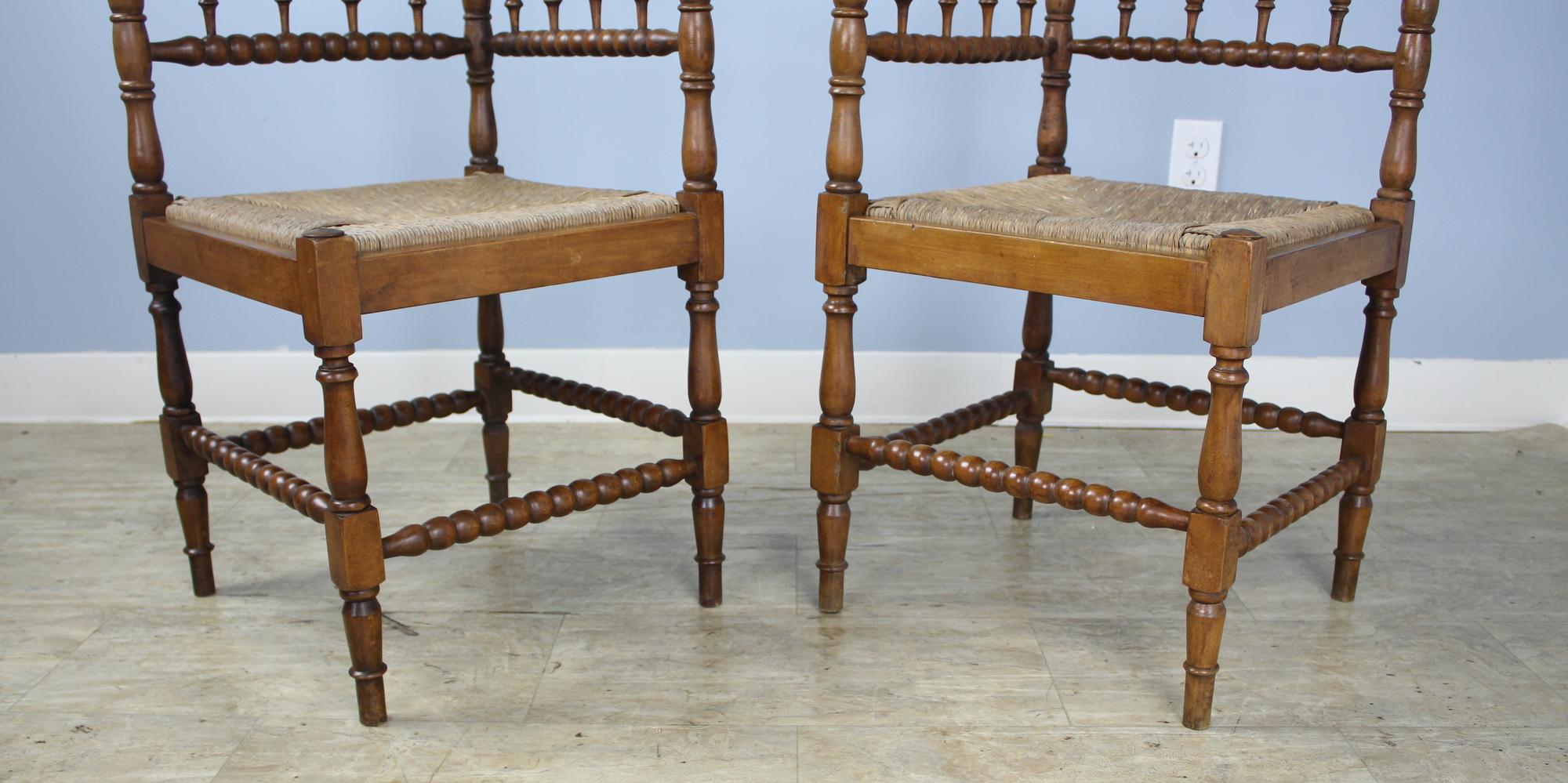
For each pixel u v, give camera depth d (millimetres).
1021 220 1105
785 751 1058
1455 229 1826
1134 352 1898
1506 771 1033
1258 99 1790
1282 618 1305
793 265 1870
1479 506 1609
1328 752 1059
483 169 1485
